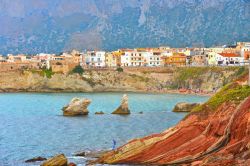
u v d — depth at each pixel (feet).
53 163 281.13
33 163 303.68
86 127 473.67
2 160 315.17
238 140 274.57
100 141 386.52
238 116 279.49
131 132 434.71
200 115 299.58
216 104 299.17
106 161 293.84
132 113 600.39
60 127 476.13
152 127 465.88
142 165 284.61
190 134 293.23
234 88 314.96
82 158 312.29
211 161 261.44
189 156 281.95
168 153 287.07
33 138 408.46
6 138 409.69
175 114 583.99
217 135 284.82
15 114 602.85
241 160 254.47
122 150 295.69
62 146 365.40
